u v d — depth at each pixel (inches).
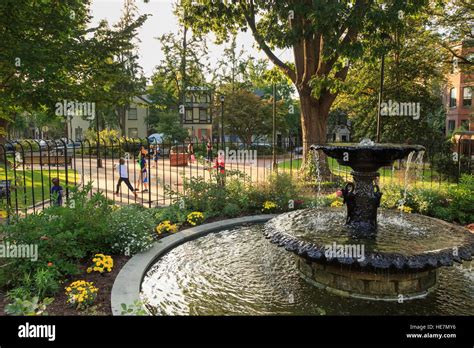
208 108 1526.8
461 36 681.6
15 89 281.1
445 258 163.3
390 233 194.5
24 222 183.0
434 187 386.6
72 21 298.7
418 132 745.0
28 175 583.2
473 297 176.2
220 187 347.6
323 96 528.7
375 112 767.7
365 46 481.4
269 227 215.0
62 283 172.6
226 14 553.3
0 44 256.7
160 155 1057.5
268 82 700.7
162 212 307.7
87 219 209.3
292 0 469.4
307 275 199.8
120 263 206.2
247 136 1227.2
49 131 1850.4
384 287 174.6
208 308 165.5
